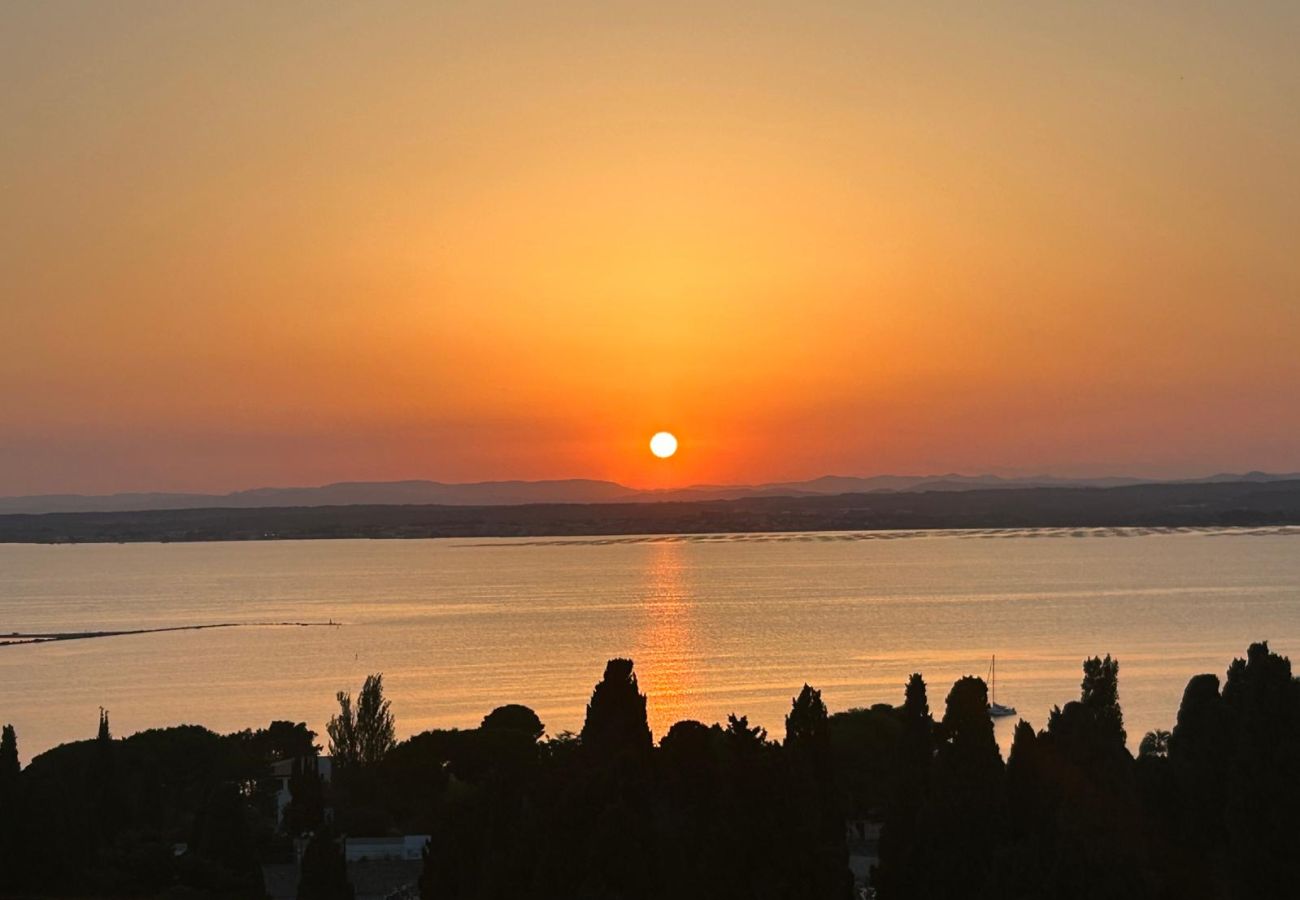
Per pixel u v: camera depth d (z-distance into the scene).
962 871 58.91
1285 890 56.09
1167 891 54.59
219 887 74.56
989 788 60.91
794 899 50.69
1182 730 66.31
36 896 71.75
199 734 117.06
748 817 50.97
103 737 90.44
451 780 93.75
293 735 134.25
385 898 74.62
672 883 50.88
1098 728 65.50
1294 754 56.19
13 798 73.25
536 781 56.06
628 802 52.34
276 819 101.06
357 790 104.12
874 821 90.56
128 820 89.25
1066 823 55.59
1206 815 62.00
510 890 51.94
